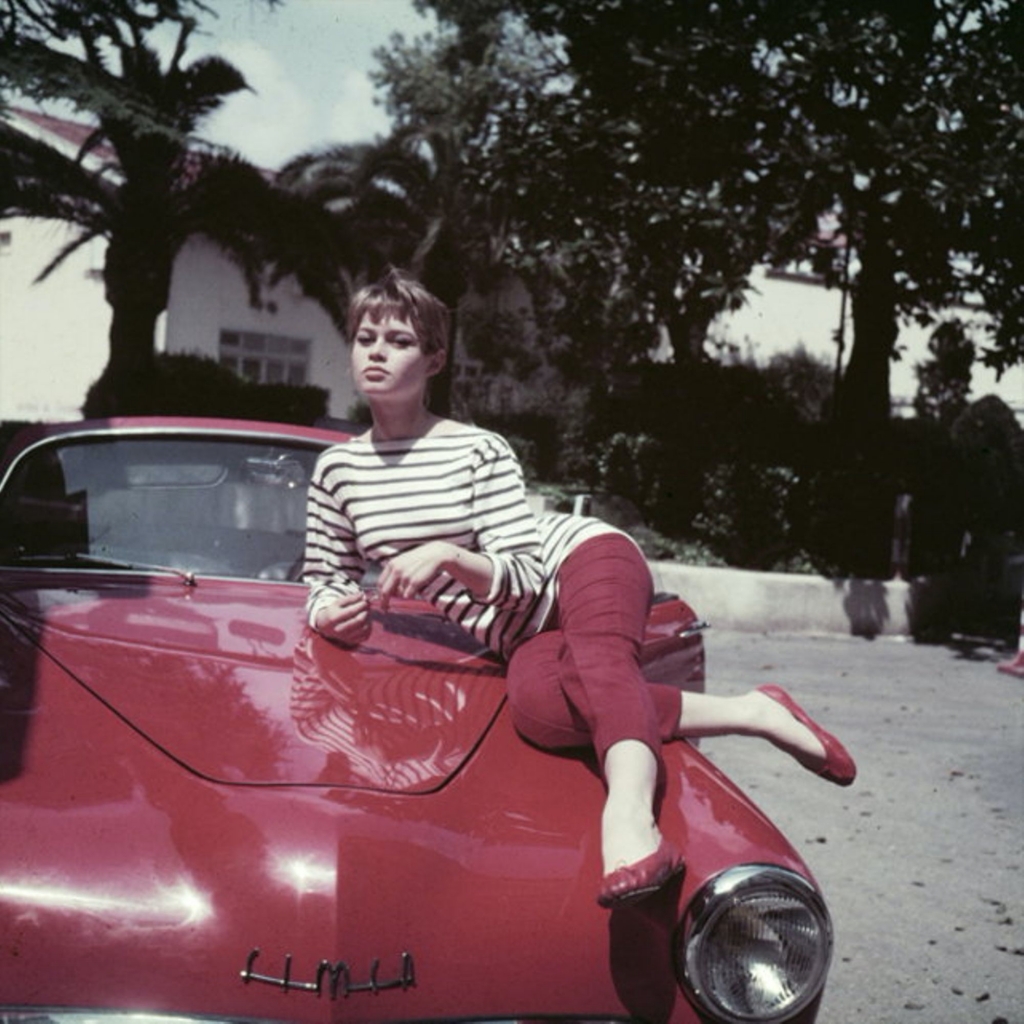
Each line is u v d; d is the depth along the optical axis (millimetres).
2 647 2549
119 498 3543
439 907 1974
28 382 32188
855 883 4715
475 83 30062
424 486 2662
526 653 2510
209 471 3590
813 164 11969
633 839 2018
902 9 12758
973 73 11930
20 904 1862
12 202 20578
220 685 2447
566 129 13547
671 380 15117
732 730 2531
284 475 3611
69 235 30734
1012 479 16344
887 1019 3506
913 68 12258
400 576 2402
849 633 12117
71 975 1841
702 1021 2004
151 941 1859
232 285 30328
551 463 22109
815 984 2000
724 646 10898
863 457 14125
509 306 32219
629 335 17547
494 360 31125
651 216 12852
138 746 2174
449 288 25969
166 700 2352
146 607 2984
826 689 9070
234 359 30547
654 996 2010
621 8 13602
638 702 2279
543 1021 1975
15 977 1835
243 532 3562
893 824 5566
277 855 1951
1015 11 12383
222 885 1913
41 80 17625
